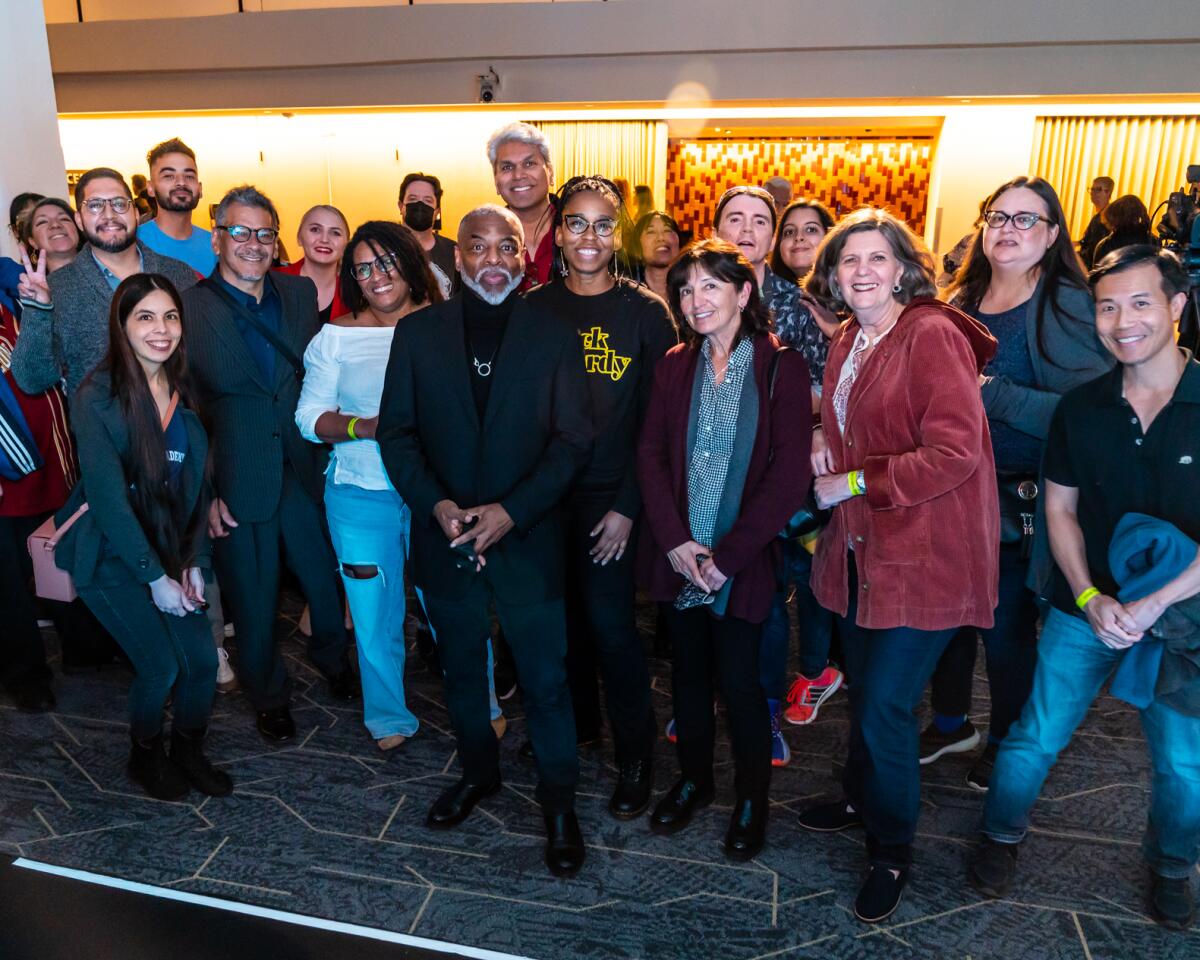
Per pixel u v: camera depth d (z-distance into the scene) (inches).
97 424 83.4
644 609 149.9
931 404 69.4
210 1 331.3
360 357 95.5
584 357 88.4
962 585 71.9
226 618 139.4
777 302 103.2
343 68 327.3
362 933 76.9
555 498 80.1
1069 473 75.4
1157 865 77.9
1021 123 327.9
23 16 150.6
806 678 113.7
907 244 72.4
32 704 113.3
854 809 89.2
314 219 135.8
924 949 75.5
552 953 74.9
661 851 88.2
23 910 79.3
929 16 290.2
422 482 81.3
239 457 99.0
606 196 86.8
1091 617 72.7
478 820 93.1
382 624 101.2
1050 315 85.5
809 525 80.1
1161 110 314.0
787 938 76.7
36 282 103.3
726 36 301.6
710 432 81.1
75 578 86.2
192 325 96.5
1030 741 79.0
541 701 83.8
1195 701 70.7
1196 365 68.9
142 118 362.9
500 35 313.1
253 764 103.3
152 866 85.4
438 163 363.9
